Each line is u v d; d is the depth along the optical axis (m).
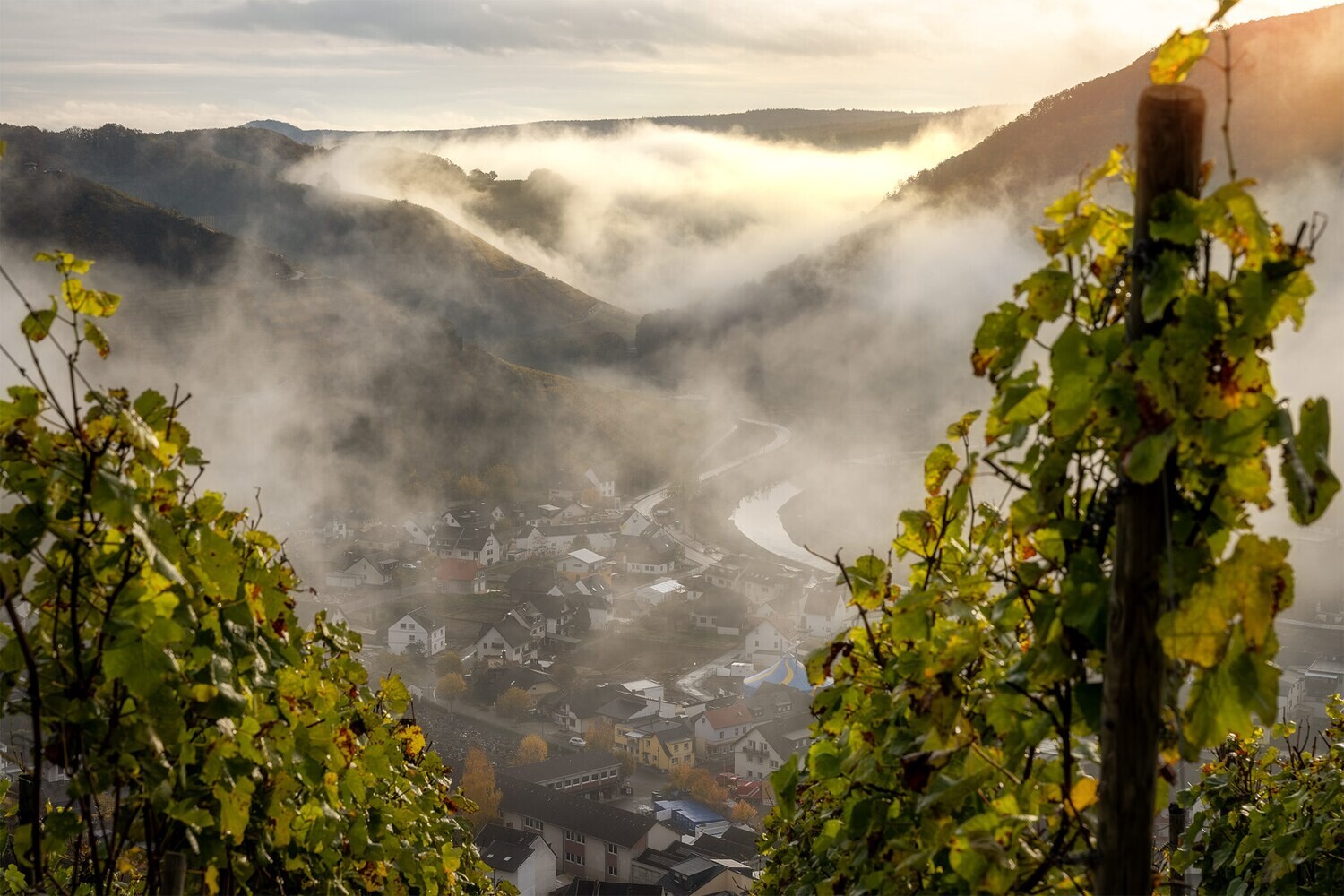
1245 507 2.48
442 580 104.44
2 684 3.56
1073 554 2.72
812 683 4.77
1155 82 2.46
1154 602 2.40
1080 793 3.09
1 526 3.41
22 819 4.30
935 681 3.33
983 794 3.42
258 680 4.45
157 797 3.71
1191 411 2.31
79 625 3.53
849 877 4.32
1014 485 2.97
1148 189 2.38
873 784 4.16
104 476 3.43
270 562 5.19
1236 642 2.25
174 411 4.18
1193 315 2.32
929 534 4.36
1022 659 2.87
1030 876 2.96
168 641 3.46
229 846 4.18
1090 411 2.52
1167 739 2.60
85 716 3.49
